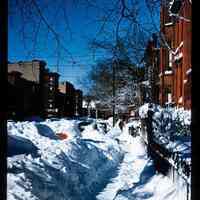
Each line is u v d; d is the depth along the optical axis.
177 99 23.14
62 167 12.13
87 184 12.96
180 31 20.81
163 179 10.53
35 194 8.72
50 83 66.00
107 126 51.72
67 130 27.27
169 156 9.99
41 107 59.69
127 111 52.03
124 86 40.31
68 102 89.81
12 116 46.28
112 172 17.05
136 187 11.14
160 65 25.36
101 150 20.45
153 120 16.89
